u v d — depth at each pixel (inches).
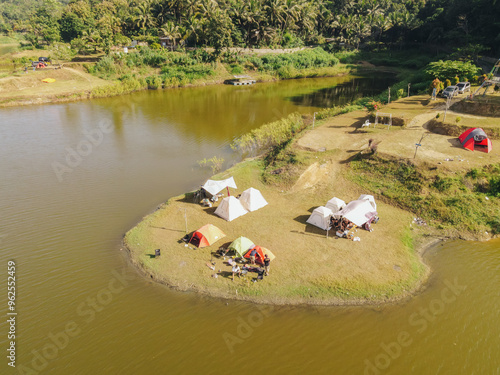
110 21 3882.9
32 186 1244.5
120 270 802.8
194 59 3351.4
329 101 2516.0
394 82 3292.3
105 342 620.4
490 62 2780.5
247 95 2792.8
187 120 2081.7
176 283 751.7
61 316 677.3
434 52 3848.4
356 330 645.3
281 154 1347.2
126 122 2039.9
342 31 4680.1
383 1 4936.0
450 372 567.8
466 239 895.1
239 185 1195.9
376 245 865.5
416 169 1088.2
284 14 4052.7
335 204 975.0
